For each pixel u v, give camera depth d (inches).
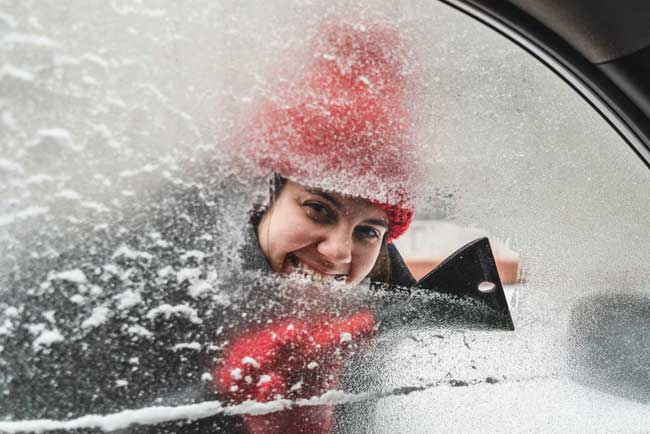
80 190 33.1
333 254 38.8
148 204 34.7
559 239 46.1
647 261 48.0
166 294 34.8
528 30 42.8
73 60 33.1
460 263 43.1
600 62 44.2
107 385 33.3
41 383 32.1
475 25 42.2
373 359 40.2
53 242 32.5
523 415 41.5
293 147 38.4
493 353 43.3
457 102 42.9
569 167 46.3
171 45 35.3
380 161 40.9
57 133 32.7
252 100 37.4
